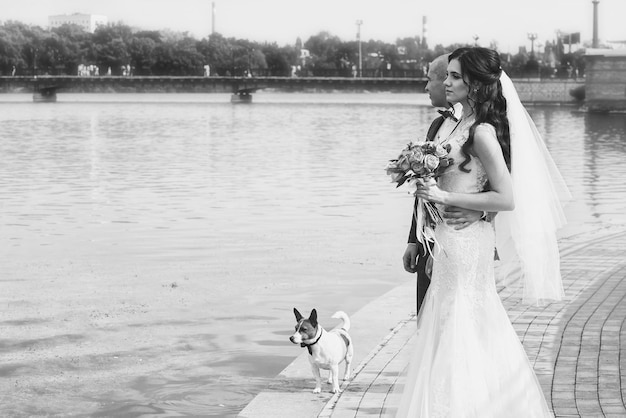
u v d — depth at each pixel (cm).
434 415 605
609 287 1274
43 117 9962
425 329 632
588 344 966
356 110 12531
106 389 966
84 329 1212
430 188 609
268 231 2095
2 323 1243
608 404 768
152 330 1207
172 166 3994
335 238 1989
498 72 616
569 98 13312
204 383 984
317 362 835
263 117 9994
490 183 615
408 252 718
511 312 1120
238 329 1212
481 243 623
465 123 628
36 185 3206
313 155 4650
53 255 1794
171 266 1669
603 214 2345
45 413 895
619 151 4734
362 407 788
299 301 1380
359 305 1358
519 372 625
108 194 2905
